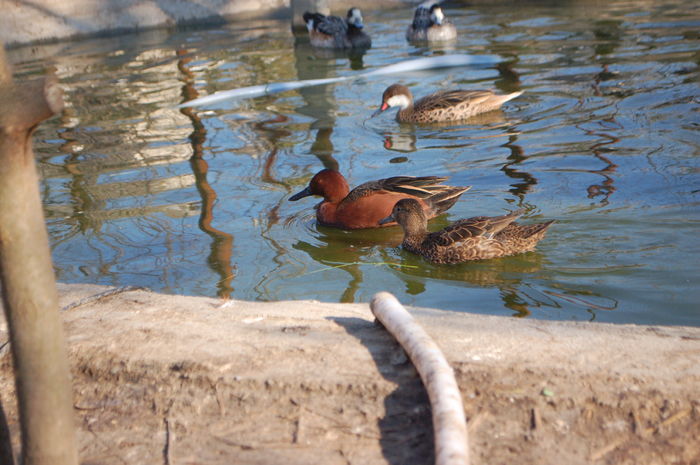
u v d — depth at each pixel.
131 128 12.98
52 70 17.33
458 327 4.96
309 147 11.71
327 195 9.34
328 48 18.97
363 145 11.76
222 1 23.61
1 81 2.77
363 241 8.83
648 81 13.74
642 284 7.06
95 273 7.81
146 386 4.48
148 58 18.25
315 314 5.36
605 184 9.38
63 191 10.23
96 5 21.55
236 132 12.55
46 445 3.18
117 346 4.85
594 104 12.72
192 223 9.08
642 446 3.77
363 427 3.98
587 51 16.50
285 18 23.62
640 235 8.02
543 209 8.85
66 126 13.27
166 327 5.13
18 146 2.85
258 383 4.33
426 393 4.17
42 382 3.11
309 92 15.02
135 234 8.81
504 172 10.16
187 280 7.59
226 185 10.23
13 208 2.90
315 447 3.87
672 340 4.70
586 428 3.89
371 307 4.95
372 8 24.48
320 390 4.25
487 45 17.98
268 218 9.24
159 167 11.02
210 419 4.16
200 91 15.23
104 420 4.26
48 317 3.07
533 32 18.89
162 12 22.53
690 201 8.67
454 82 15.01
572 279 7.29
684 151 10.20
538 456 3.71
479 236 7.92
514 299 7.02
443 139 11.82
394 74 16.14
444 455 3.50
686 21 18.58
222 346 4.78
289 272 7.82
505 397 4.09
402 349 4.55
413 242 8.46
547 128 11.80
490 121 12.53
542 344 4.63
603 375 4.21
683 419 3.90
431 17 19.05
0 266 2.97
